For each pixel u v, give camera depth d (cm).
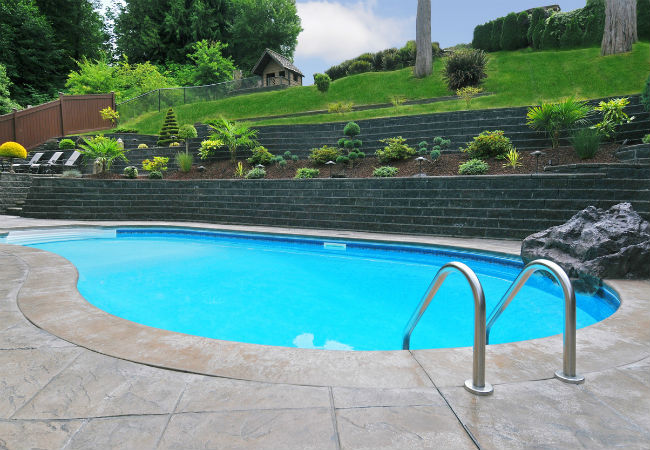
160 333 281
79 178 1280
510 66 1905
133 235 1042
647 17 1908
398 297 504
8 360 235
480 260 672
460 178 869
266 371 222
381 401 190
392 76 2164
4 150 1448
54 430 165
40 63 2898
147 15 3919
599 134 940
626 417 177
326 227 1046
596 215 568
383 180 964
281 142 1495
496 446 154
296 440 158
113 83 2814
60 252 788
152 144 1983
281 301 486
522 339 357
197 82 3397
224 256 762
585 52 1859
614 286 434
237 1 4088
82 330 285
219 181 1208
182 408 183
